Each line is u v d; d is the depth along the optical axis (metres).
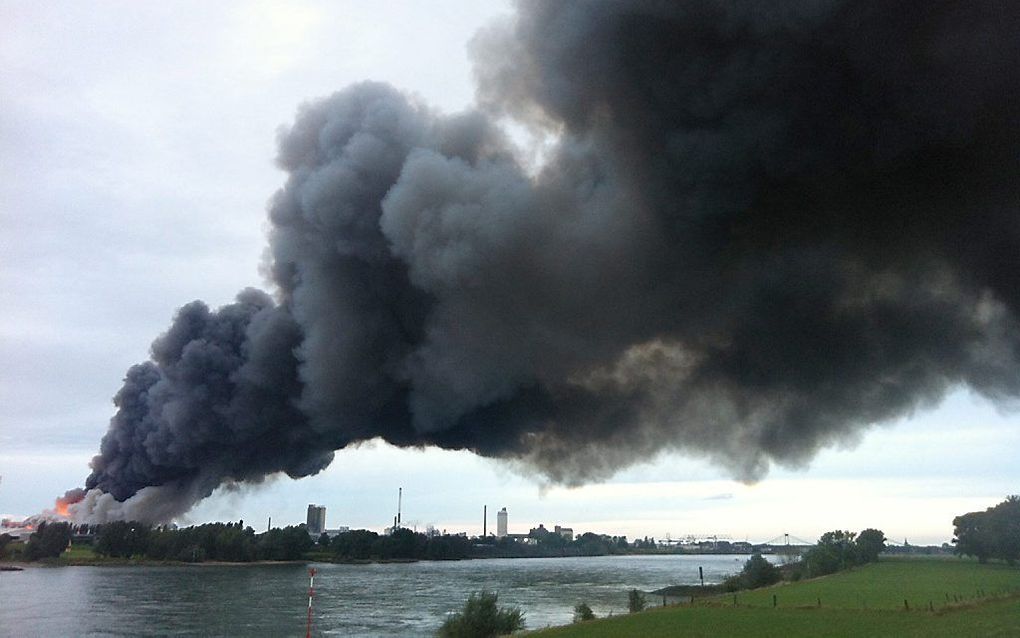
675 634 39.16
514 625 48.00
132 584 116.06
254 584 118.12
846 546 113.81
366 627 66.06
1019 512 99.56
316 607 83.50
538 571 176.12
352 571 165.25
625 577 146.25
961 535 105.06
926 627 37.62
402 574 155.25
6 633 62.78
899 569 97.62
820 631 37.88
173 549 170.50
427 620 71.31
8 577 131.00
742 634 38.12
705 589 92.44
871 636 35.06
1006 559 101.81
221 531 187.12
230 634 61.75
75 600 90.38
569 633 42.28
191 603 87.31
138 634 62.16
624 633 40.53
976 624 37.91
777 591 67.75
